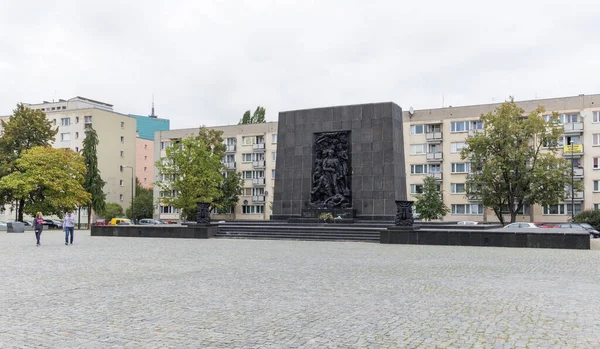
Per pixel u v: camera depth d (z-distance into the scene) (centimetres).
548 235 2653
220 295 1176
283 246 2744
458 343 770
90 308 1029
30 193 6762
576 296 1166
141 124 15838
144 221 7588
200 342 774
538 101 7075
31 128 7088
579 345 761
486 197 5612
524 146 5494
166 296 1163
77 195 6906
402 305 1059
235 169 9069
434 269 1681
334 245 2817
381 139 3688
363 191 3684
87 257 2134
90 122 9956
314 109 3909
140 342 775
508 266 1772
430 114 7712
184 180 6719
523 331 842
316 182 3812
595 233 5078
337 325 881
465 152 5784
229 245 2836
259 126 8981
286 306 1047
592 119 6775
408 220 2961
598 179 6725
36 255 2258
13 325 884
